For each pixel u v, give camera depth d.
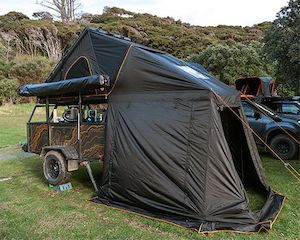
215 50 23.28
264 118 9.14
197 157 4.32
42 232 3.99
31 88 6.14
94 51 5.63
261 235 3.91
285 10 8.75
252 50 22.59
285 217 4.51
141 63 4.95
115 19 47.81
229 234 3.91
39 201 5.14
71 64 6.03
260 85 11.64
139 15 50.75
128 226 4.17
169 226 4.14
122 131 4.91
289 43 8.44
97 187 5.68
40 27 38.91
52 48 37.69
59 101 6.17
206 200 4.20
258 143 9.16
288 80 9.39
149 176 4.56
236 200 4.32
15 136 12.91
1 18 42.81
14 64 30.27
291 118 8.92
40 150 6.36
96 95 5.42
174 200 4.36
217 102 4.50
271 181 6.36
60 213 4.62
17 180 6.45
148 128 4.68
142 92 4.92
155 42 36.34
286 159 8.66
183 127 4.46
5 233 3.95
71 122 5.89
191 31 41.28
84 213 4.62
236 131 5.79
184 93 4.58
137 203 4.70
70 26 42.50
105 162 5.08
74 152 5.67
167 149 4.49
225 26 46.44
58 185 5.79
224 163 4.36
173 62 5.35
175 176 4.39
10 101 26.38
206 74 5.92
